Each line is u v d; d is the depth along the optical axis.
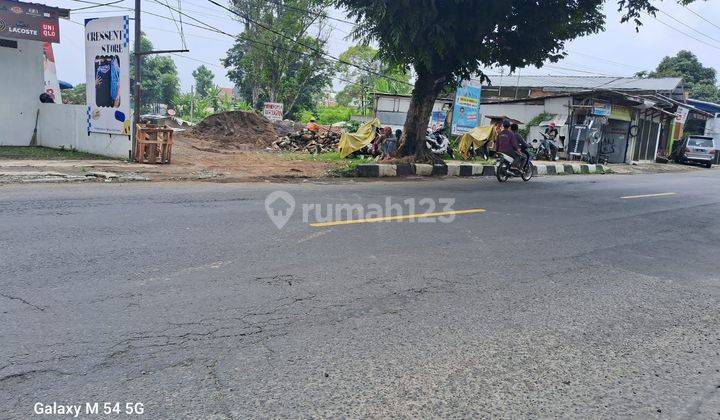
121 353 3.26
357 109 58.50
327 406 2.82
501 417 2.81
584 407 2.96
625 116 27.58
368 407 2.83
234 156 18.86
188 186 10.37
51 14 15.88
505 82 41.22
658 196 12.89
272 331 3.69
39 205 7.46
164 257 5.23
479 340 3.73
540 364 3.43
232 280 4.66
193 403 2.78
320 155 20.80
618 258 6.30
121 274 4.66
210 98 64.31
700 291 5.16
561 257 6.17
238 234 6.31
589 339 3.87
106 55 14.52
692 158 31.45
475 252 6.12
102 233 6.03
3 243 5.45
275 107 34.16
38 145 16.91
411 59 14.88
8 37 15.22
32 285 4.30
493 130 22.88
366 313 4.10
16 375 2.97
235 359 3.27
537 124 27.19
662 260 6.35
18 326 3.55
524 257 6.05
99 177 11.00
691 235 8.05
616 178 18.50
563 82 40.62
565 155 25.50
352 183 12.48
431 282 4.93
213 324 3.74
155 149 14.28
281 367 3.20
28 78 16.50
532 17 14.95
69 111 15.91
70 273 4.63
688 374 3.41
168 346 3.38
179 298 4.18
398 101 32.56
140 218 6.90
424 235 6.83
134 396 2.82
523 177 15.48
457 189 12.13
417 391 3.02
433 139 20.81
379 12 12.96
